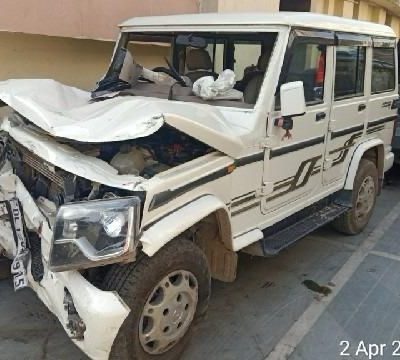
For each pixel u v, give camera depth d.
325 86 4.00
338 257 4.66
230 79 3.37
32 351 3.08
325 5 12.58
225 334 3.36
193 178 2.77
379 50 4.91
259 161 3.31
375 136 5.13
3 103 3.47
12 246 3.15
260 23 3.42
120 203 2.43
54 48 5.55
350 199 4.72
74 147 2.88
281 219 3.77
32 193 3.20
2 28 4.65
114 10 5.81
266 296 3.87
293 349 3.23
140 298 2.60
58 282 2.58
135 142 3.02
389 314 3.70
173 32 3.89
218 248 3.27
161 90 3.66
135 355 2.68
